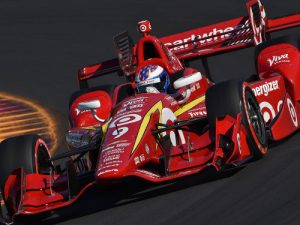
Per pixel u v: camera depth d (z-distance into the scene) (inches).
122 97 1129.4
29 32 2181.3
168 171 970.7
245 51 1715.1
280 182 924.6
